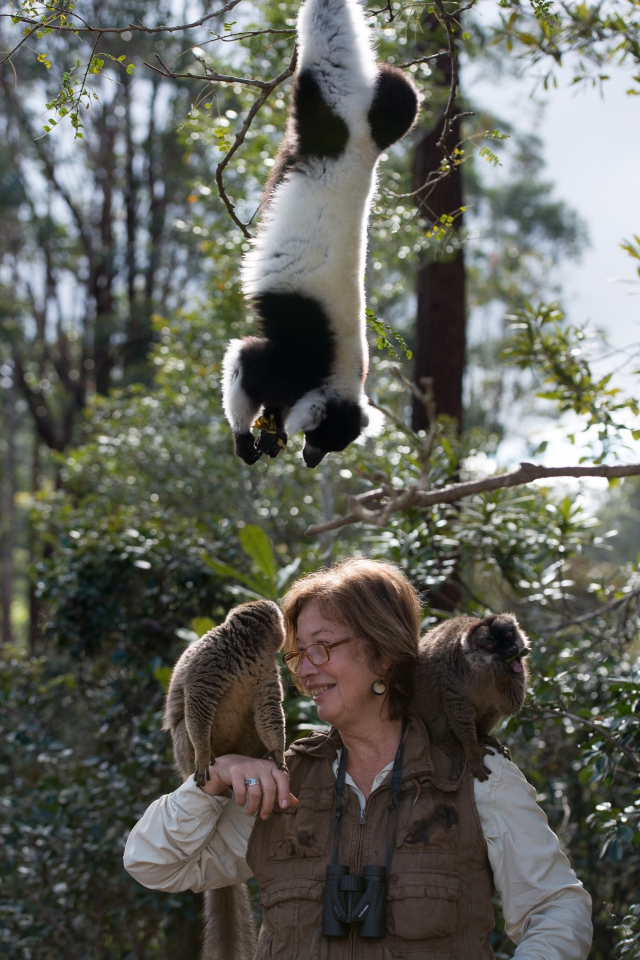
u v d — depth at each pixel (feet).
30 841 19.10
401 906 7.86
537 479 11.15
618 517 62.23
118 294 74.90
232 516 30.19
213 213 44.50
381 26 17.13
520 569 19.02
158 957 20.68
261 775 8.57
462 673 10.64
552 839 8.41
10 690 22.21
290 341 10.59
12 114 67.00
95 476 34.76
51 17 11.18
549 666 15.34
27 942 19.26
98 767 20.58
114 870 18.95
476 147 15.55
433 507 18.51
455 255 29.12
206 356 36.22
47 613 25.77
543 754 19.84
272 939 8.24
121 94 67.56
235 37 11.49
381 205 16.99
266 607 9.70
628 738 13.89
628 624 18.35
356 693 8.68
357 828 8.36
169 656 22.40
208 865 9.21
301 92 10.21
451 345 29.09
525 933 8.09
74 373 78.69
